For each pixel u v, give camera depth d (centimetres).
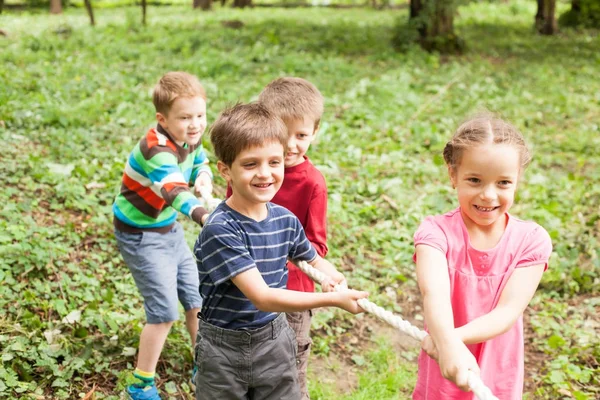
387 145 808
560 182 741
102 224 551
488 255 263
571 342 479
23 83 912
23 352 389
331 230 595
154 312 368
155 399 374
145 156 358
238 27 1891
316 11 2759
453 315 269
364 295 265
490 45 1716
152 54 1313
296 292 270
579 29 2131
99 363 401
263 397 300
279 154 275
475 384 227
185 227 567
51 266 473
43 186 595
